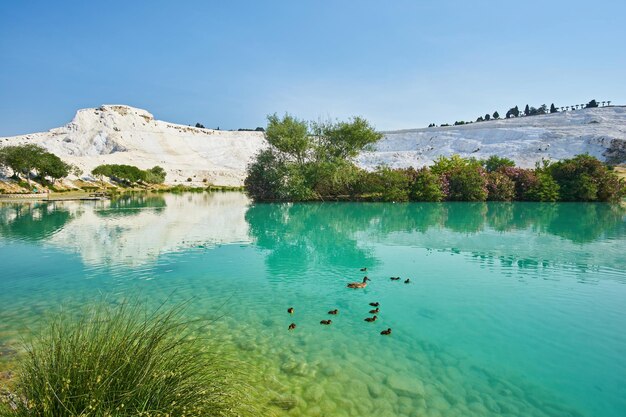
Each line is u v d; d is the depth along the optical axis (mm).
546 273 13422
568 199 44812
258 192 46812
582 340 8039
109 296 11016
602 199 44312
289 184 43625
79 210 37500
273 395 5805
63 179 79062
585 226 25266
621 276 12961
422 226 25562
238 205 42500
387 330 8375
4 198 52219
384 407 5617
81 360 3879
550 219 29188
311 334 8352
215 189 82562
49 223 27453
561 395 6023
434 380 6445
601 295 10953
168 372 4094
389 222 27750
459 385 6293
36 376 3828
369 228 24812
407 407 5637
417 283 12297
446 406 5691
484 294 11109
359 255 16578
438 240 20141
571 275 13148
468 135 105250
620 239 20172
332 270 14023
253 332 8414
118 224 26938
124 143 124250
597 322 9000
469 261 15289
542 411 5602
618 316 9367
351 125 46000
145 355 4098
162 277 13133
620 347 7719
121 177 83500
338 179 43344
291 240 20500
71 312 9570
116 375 3848
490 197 45312
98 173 80625
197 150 133125
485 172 47188
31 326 8594
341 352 7480
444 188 44531
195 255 16719
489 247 18172
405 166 93500
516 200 46062
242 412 5004
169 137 134125
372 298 10867
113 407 3643
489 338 8164
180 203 46594
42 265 14844
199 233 22906
